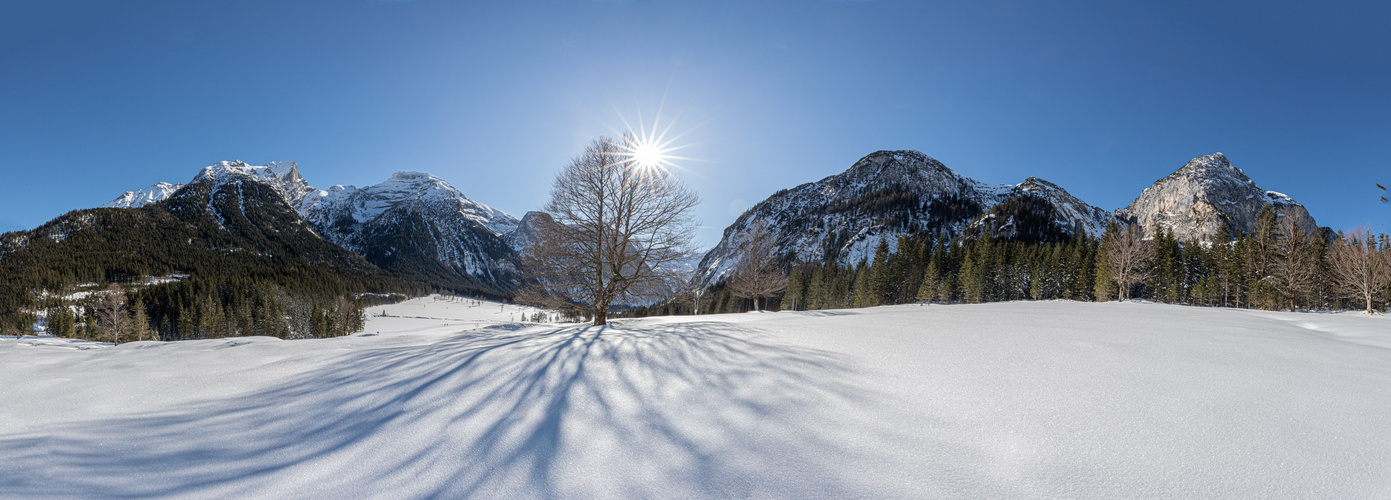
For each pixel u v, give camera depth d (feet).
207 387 18.69
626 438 12.12
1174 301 166.09
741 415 13.71
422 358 23.63
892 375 18.20
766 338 28.02
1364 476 9.51
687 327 35.55
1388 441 11.30
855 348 24.11
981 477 9.86
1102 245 171.73
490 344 28.04
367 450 11.76
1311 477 9.53
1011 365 19.81
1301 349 24.23
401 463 10.99
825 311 67.87
